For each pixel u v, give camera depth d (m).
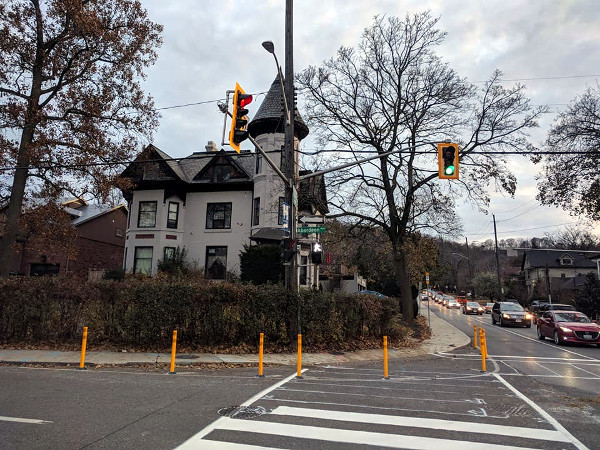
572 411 6.99
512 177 21.19
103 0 19.97
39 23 19.11
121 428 5.54
